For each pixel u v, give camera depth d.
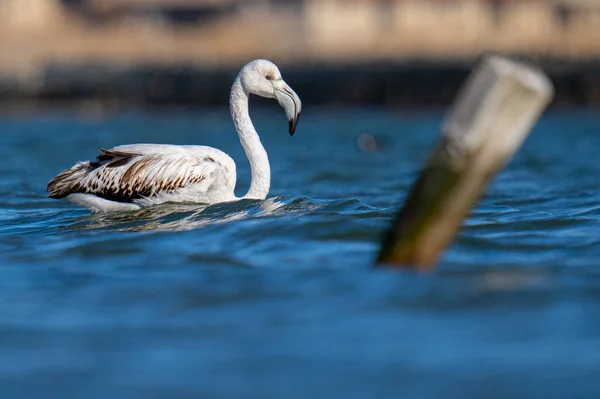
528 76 9.51
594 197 18.67
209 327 9.71
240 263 12.07
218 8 86.00
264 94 15.99
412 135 38.34
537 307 10.09
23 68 59.47
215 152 15.48
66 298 10.82
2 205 18.17
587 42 67.12
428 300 10.33
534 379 8.26
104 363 8.81
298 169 25.91
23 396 8.12
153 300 10.66
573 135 36.06
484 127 9.68
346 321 9.77
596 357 8.69
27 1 81.88
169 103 54.28
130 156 15.34
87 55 66.94
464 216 10.38
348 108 52.72
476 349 8.95
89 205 15.44
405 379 8.33
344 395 7.98
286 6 80.44
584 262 11.95
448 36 72.56
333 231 13.37
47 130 40.44
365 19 81.06
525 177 23.20
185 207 15.20
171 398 8.02
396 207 16.28
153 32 73.06
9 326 9.87
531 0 82.19
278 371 8.55
